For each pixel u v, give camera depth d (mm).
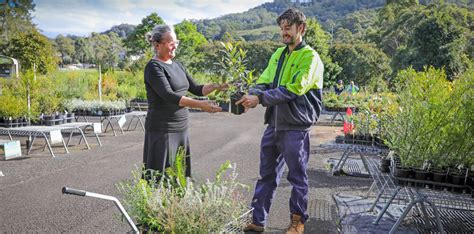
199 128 11055
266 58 35594
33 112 7965
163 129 3145
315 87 3455
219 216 2555
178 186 2791
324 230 3732
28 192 4801
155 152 3166
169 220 2410
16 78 8922
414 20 44938
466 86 3822
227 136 9617
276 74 3506
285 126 3391
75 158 6816
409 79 4383
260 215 3590
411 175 3541
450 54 27922
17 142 6496
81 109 9805
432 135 3598
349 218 3990
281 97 3174
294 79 3207
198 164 6465
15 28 45438
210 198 2625
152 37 3217
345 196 4727
